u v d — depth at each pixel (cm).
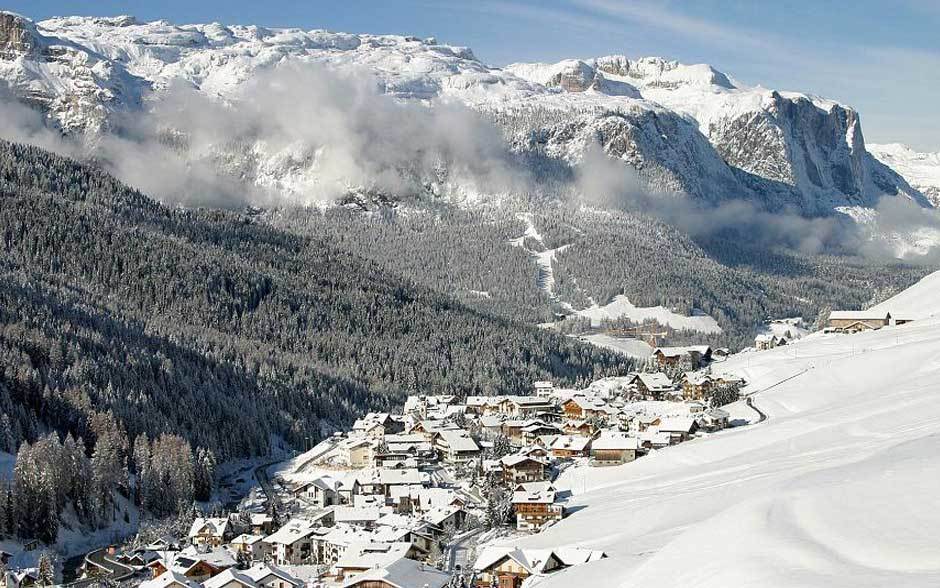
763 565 13325
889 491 14562
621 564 16375
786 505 15012
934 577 12025
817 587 12275
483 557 18488
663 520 19838
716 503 19775
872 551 13175
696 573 14012
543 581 16725
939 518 13588
